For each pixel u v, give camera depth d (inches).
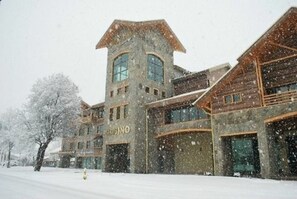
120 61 1341.0
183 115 1112.8
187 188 469.7
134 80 1205.7
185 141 1184.2
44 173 1015.6
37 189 446.6
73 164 2181.3
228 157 880.3
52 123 1321.4
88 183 574.9
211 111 901.2
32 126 1304.1
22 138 1317.7
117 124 1234.0
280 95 788.0
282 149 831.7
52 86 1353.3
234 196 362.3
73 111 1375.5
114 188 467.5
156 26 1371.8
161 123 1162.0
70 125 1364.4
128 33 1314.0
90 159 1991.9
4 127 2066.9
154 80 1307.8
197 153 1125.7
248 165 889.5
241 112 823.1
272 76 831.7
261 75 816.9
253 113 794.8
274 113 748.0
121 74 1312.7
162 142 1218.0
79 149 2110.0
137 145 1130.0
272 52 824.3
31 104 1347.2
